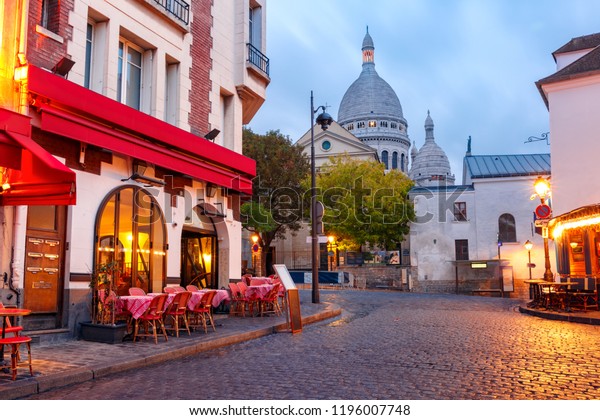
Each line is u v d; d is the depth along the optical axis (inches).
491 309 684.7
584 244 786.8
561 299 626.5
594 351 338.0
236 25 663.8
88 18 451.2
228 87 637.9
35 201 327.0
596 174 888.9
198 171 527.2
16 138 301.3
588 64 928.9
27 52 374.6
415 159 3705.7
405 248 1630.2
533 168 1507.1
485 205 1482.5
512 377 261.4
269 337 434.6
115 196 443.8
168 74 552.4
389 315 595.8
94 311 402.3
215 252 622.8
